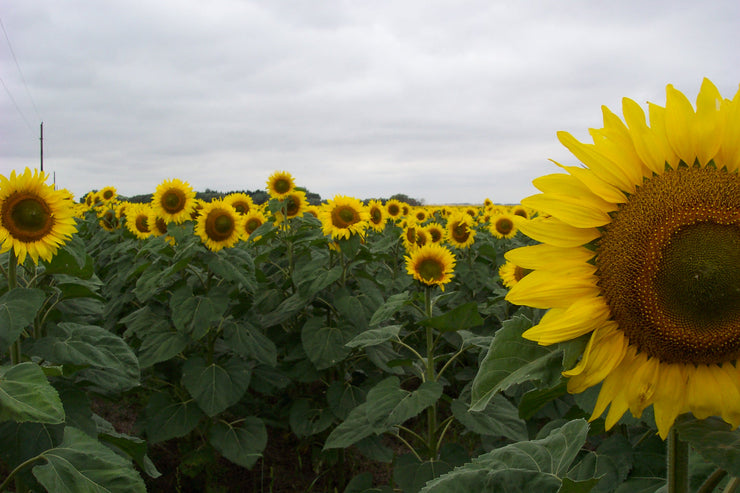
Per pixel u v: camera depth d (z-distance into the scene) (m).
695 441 1.26
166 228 7.59
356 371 6.55
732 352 1.31
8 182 3.66
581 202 1.40
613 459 2.57
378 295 6.04
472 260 9.61
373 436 5.05
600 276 1.41
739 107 1.36
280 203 8.01
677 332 1.31
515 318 1.52
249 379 5.18
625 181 1.40
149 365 5.06
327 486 5.61
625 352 1.38
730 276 1.28
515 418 4.35
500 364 1.46
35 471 2.62
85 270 4.12
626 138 1.44
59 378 3.82
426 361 4.53
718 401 1.31
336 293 5.96
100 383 3.99
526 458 1.74
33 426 3.14
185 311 5.16
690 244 1.31
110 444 3.93
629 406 1.38
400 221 13.38
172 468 5.64
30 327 4.47
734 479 1.51
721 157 1.40
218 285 5.88
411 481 4.29
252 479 5.59
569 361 1.37
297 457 6.17
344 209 6.23
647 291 1.33
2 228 3.67
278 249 8.09
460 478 1.64
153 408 5.25
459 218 9.55
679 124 1.41
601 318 1.38
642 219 1.37
